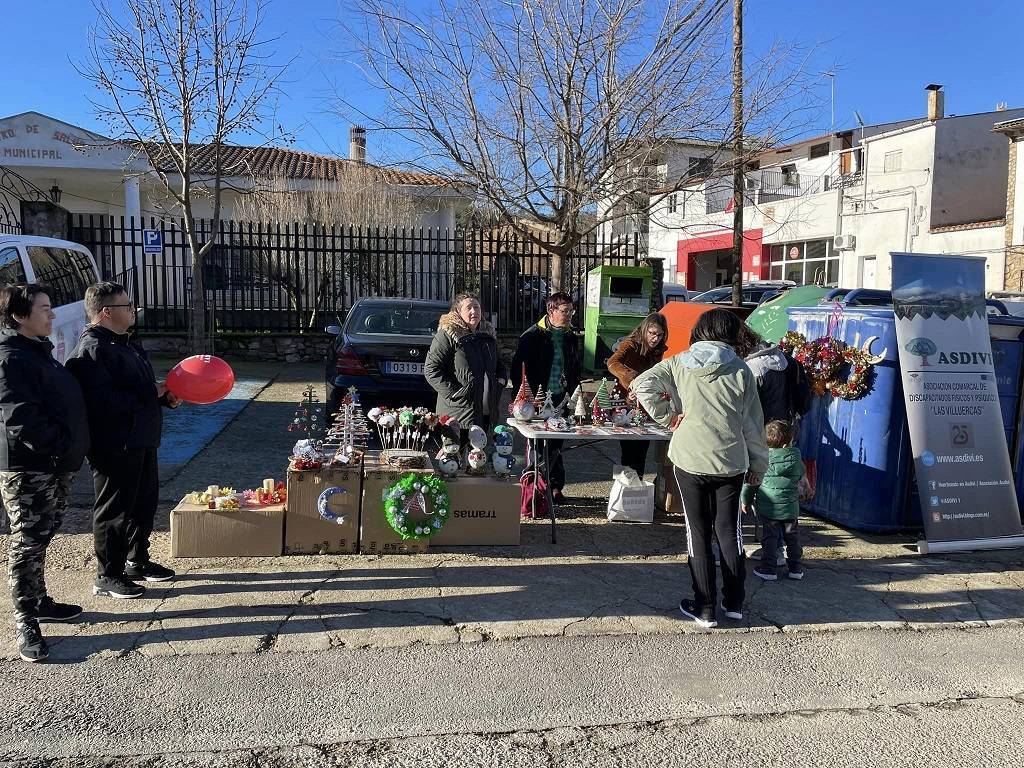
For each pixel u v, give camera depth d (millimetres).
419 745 2938
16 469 3400
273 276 16234
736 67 9336
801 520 6023
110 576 4141
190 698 3207
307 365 13734
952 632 4117
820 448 5965
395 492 4770
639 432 5352
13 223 15031
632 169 9156
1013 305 8289
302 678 3398
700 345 4109
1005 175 24578
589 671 3555
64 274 7711
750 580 4738
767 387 4883
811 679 3553
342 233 14414
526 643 3809
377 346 7523
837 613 4301
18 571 3445
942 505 5270
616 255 13922
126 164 13898
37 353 3484
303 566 4691
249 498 5004
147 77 10047
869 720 3213
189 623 3879
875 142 26016
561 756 2896
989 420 5457
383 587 4418
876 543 5492
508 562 4887
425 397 7520
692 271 33000
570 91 8953
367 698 3254
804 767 2865
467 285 14875
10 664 3430
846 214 26344
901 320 5332
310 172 18875
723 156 9625
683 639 3918
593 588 4520
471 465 5227
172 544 4707
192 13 9969
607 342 10797
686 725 3137
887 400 5434
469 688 3367
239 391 10562
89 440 3705
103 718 3039
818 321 6055
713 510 4152
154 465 4312
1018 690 3508
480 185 9141
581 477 7094
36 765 2736
